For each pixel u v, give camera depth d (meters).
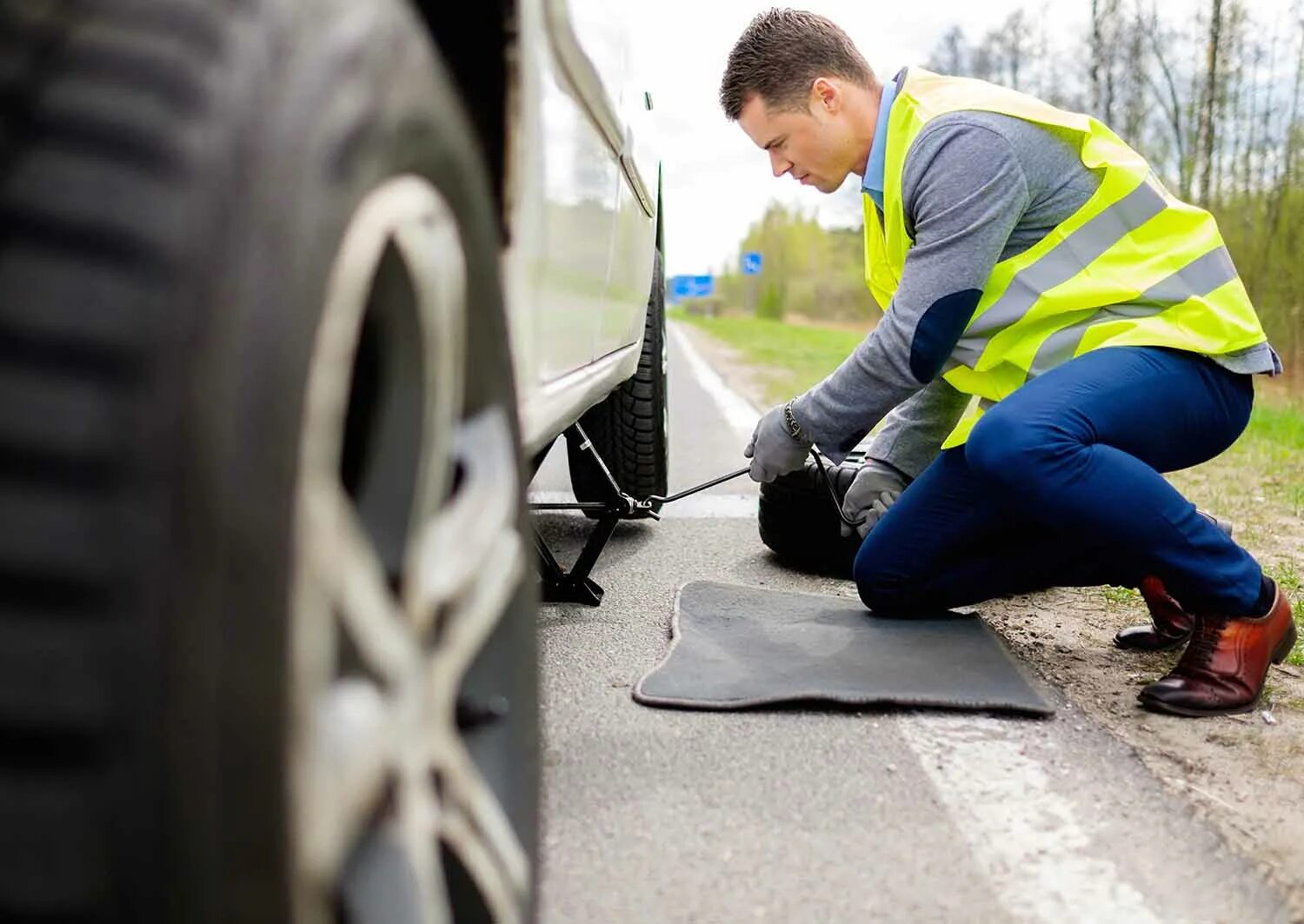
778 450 2.50
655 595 3.00
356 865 0.88
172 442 0.67
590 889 1.48
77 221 0.69
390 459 0.96
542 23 1.45
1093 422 2.14
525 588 1.18
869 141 2.54
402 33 0.94
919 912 1.45
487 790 1.09
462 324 1.04
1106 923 1.44
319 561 0.77
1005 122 2.26
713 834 1.64
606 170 2.11
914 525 2.53
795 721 2.06
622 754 1.91
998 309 2.31
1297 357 9.57
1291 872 1.58
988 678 2.23
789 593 2.88
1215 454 2.38
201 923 0.68
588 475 3.63
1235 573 2.14
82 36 0.74
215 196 0.71
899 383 2.33
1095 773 1.87
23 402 0.66
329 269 0.77
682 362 13.77
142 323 0.67
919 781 1.83
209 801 0.68
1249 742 2.03
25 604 0.65
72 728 0.65
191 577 0.67
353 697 0.83
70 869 0.65
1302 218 9.51
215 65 0.74
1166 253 2.28
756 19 2.57
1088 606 2.95
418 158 0.92
